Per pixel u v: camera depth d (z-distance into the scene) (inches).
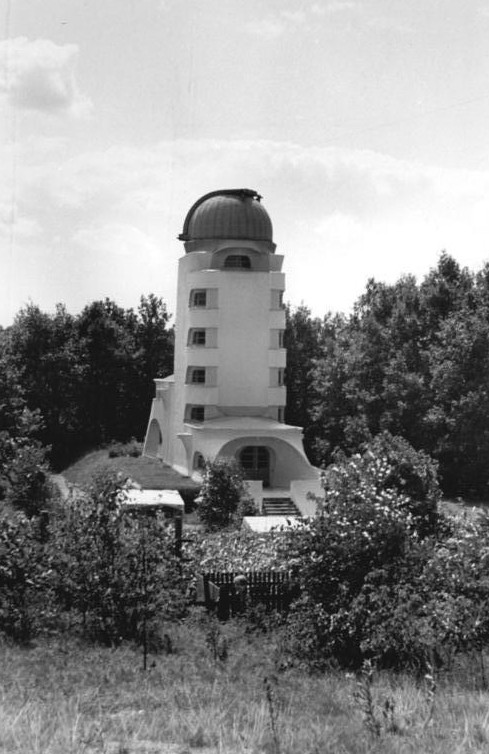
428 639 746.2
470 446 2236.7
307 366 3164.4
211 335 2383.1
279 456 2281.0
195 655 800.3
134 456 2960.1
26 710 475.2
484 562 799.1
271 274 2407.7
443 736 458.9
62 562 877.8
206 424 2268.7
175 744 435.8
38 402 3235.7
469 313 2356.1
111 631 864.9
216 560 1147.9
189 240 2470.5
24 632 852.6
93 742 427.2
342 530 812.6
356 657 781.9
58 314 3388.3
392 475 1438.2
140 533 903.7
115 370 3435.0
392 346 2514.8
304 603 816.3
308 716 530.6
